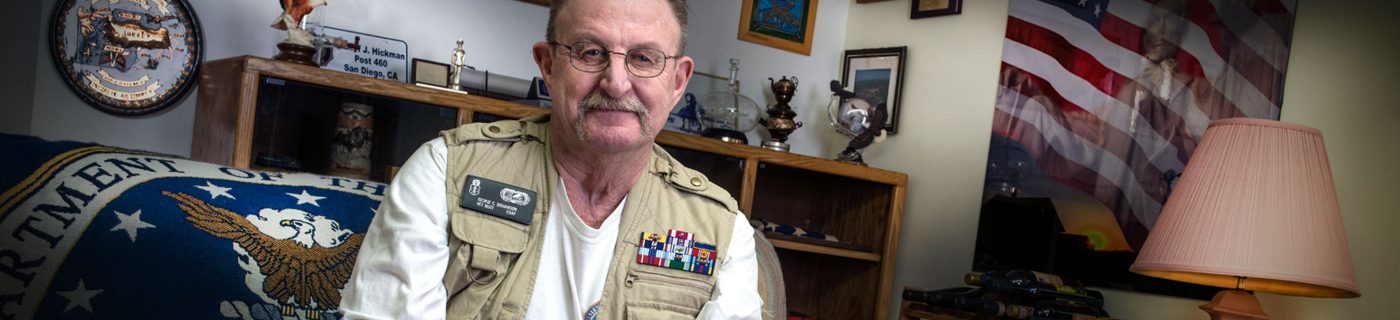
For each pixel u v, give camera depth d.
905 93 4.02
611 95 1.62
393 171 2.95
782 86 3.75
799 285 4.02
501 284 1.69
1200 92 3.27
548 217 1.73
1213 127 2.72
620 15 1.62
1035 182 3.55
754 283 1.94
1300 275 2.51
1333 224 2.57
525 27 3.61
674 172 1.89
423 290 1.56
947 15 3.89
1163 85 3.34
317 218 2.06
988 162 3.65
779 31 4.08
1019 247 3.56
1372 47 2.97
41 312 1.71
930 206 3.86
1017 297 3.26
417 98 2.97
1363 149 2.97
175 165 2.05
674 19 1.69
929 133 3.90
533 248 1.72
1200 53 3.29
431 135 3.01
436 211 1.64
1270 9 3.19
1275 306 3.10
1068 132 3.50
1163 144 3.31
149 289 1.79
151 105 3.09
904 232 3.96
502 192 1.70
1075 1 3.54
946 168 3.81
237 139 2.71
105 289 1.76
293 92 2.81
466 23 3.50
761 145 3.73
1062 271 3.46
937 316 3.32
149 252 1.82
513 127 1.79
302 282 1.95
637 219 1.80
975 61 3.77
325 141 2.85
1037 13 3.61
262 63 2.74
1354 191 2.98
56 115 2.98
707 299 1.84
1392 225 2.87
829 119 4.04
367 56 3.28
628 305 1.76
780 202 3.83
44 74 2.96
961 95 3.80
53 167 1.86
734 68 3.80
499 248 1.68
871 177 3.66
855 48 4.23
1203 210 2.63
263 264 1.92
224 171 2.11
